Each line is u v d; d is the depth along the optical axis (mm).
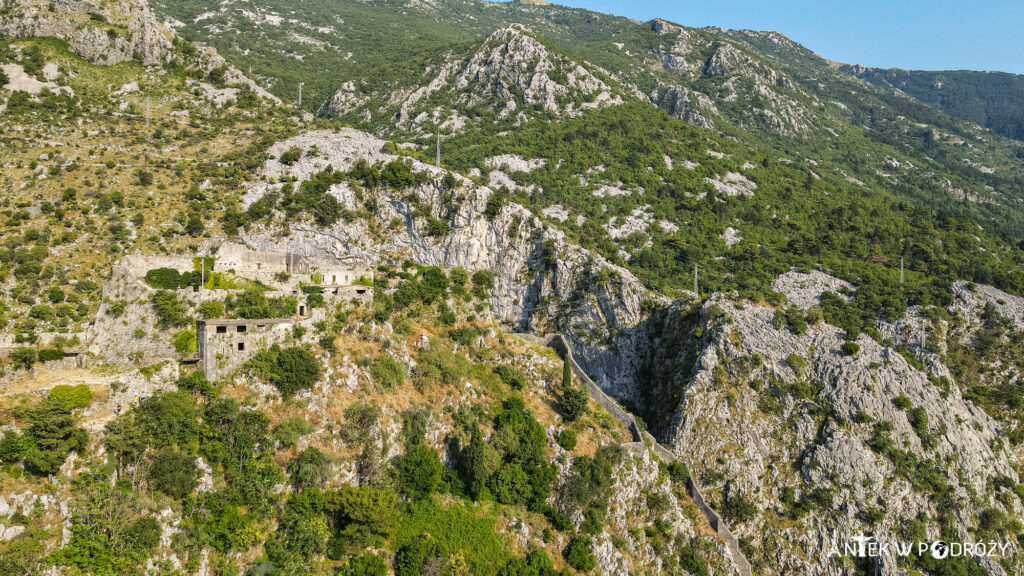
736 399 138875
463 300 145125
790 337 147875
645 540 111188
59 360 89125
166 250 142500
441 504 99500
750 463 132125
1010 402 159750
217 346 92938
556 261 176125
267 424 90062
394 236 172500
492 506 102625
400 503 96000
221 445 85438
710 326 150375
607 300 172625
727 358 143625
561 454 112062
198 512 80250
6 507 69938
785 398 138750
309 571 82875
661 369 160125
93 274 129500
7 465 72250
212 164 171875
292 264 125812
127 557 72500
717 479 130250
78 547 70062
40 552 68438
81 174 155375
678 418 138000
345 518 89125
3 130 166750
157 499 77750
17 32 197125
